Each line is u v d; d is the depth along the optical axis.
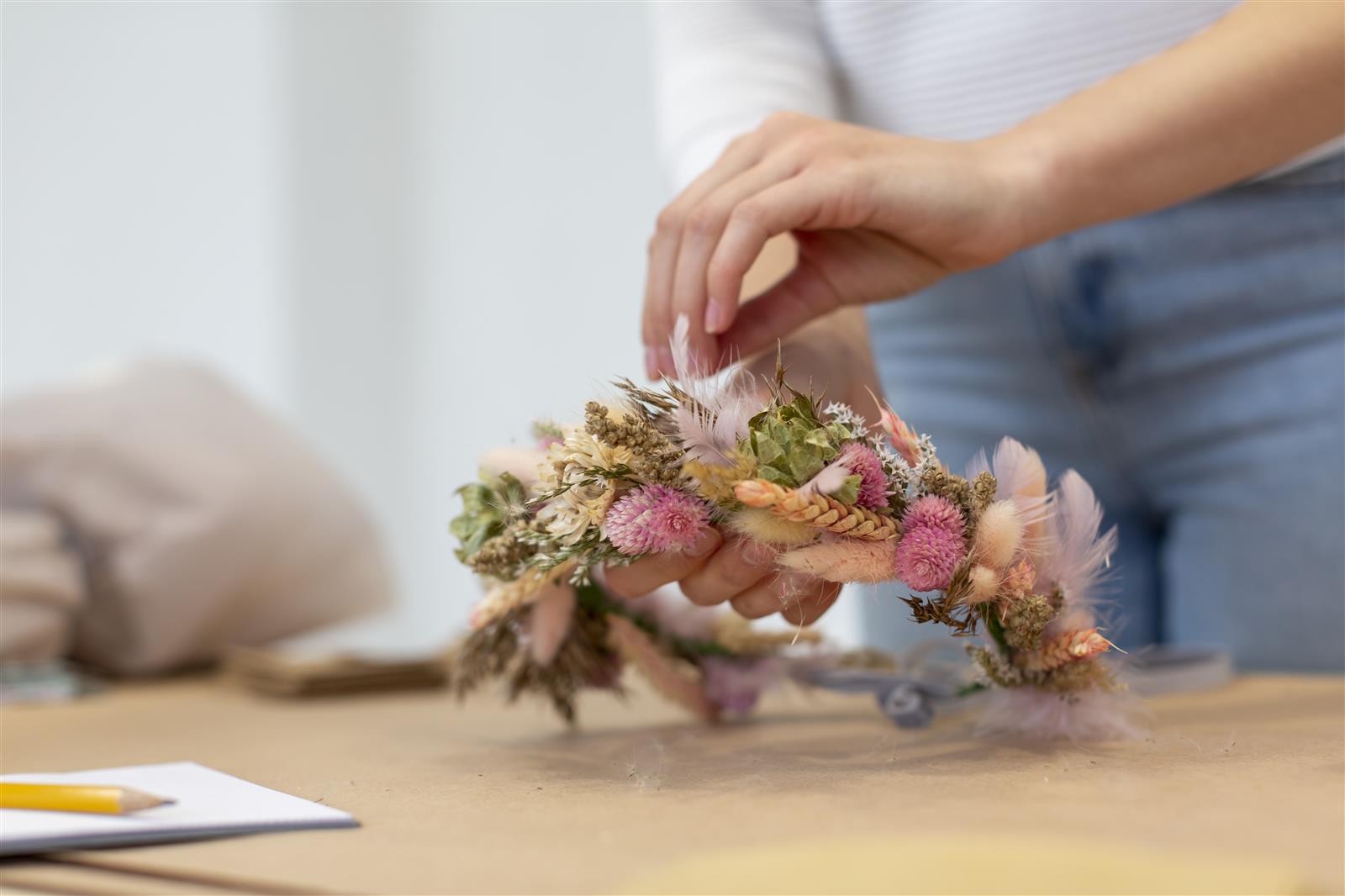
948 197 0.86
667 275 0.87
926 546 0.71
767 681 0.90
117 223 2.94
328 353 3.11
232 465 1.59
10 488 1.58
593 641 0.89
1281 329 1.09
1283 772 0.70
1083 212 0.88
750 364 0.87
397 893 0.60
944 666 0.90
